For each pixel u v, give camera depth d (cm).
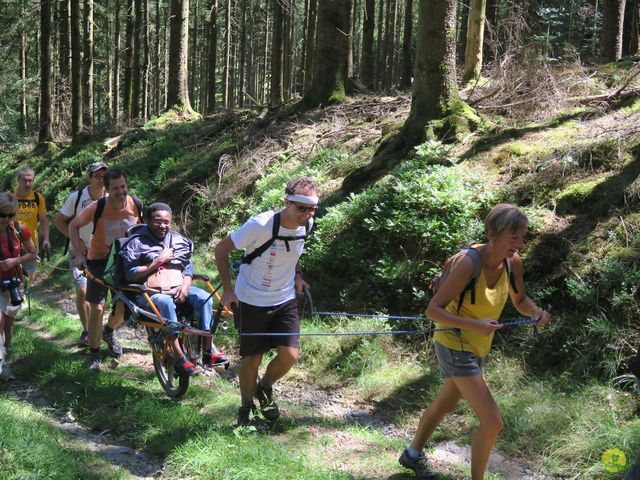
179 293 593
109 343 720
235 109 1731
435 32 966
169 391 601
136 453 496
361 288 792
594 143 783
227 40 3394
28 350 715
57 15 2753
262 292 491
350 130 1212
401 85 2206
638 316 586
